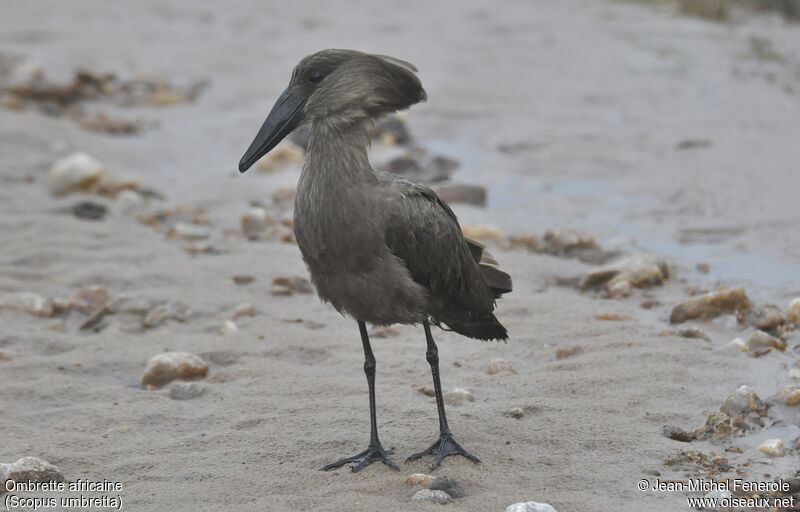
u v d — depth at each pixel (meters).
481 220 17.53
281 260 15.96
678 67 26.28
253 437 10.27
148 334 13.47
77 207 17.97
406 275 9.52
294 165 20.81
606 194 18.56
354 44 29.06
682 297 14.05
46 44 29.75
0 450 10.08
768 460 9.58
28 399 11.38
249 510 8.71
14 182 19.23
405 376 11.78
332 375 11.83
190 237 17.05
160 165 20.95
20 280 15.09
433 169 19.88
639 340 12.37
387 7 34.28
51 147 20.92
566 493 8.91
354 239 9.45
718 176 18.69
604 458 9.64
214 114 24.12
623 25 30.67
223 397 11.38
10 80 25.73
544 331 12.92
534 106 23.61
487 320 10.35
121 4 34.78
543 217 17.64
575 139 21.30
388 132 21.56
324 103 9.70
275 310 14.09
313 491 9.14
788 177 18.44
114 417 10.89
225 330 13.32
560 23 31.02
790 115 22.28
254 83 26.06
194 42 30.19
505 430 10.20
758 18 31.61
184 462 9.80
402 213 9.51
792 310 12.77
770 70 26.00
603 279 14.63
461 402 10.96
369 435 10.21
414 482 9.12
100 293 14.42
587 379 11.32
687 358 11.77
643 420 10.41
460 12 33.16
